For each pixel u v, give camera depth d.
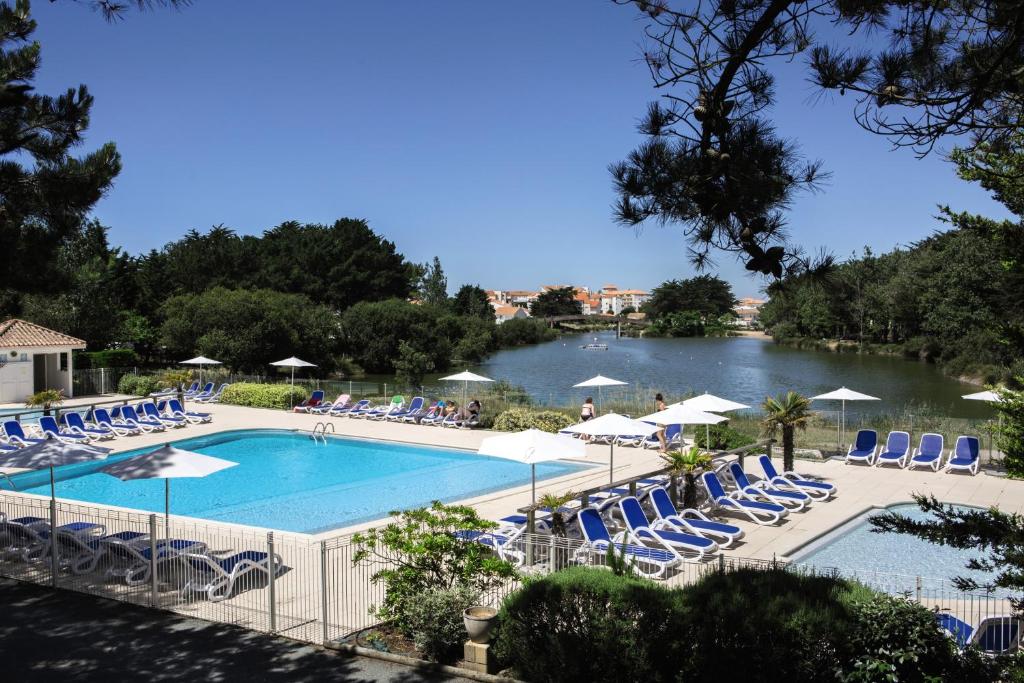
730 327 146.00
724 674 7.03
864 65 5.16
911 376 57.56
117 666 8.36
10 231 11.09
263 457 23.47
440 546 8.98
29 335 33.97
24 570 11.59
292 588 10.77
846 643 6.64
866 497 16.64
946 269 55.34
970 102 5.27
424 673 8.26
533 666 7.94
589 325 168.75
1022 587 5.29
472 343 71.62
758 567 8.98
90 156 11.61
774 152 5.01
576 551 10.82
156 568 10.35
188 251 79.19
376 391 35.34
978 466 19.48
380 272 87.00
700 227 5.47
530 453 12.28
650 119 5.42
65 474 20.50
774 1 4.94
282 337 52.38
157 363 53.84
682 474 14.61
